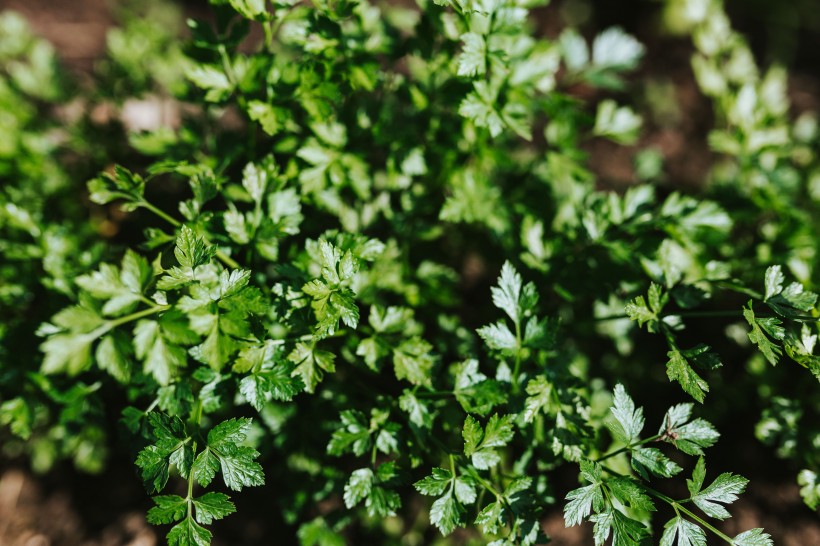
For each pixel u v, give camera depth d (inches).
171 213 28.0
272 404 24.8
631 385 28.5
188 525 21.7
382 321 24.1
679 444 22.2
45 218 26.6
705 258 25.7
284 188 24.8
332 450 23.1
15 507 28.2
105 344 22.1
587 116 27.9
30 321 25.0
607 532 21.9
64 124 29.3
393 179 25.9
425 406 23.5
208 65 24.6
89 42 42.0
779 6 50.1
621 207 25.9
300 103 24.4
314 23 24.1
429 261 26.6
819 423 25.6
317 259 23.5
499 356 24.0
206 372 23.0
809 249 26.3
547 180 28.2
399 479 23.1
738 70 30.8
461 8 23.3
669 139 42.4
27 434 24.2
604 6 49.6
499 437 22.6
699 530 22.0
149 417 22.3
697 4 30.5
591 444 23.9
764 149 28.6
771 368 26.9
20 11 42.0
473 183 26.6
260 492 28.0
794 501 28.2
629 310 23.2
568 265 25.8
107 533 28.0
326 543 25.1
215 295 22.2
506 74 24.7
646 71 46.5
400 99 27.3
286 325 23.0
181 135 26.4
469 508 23.9
